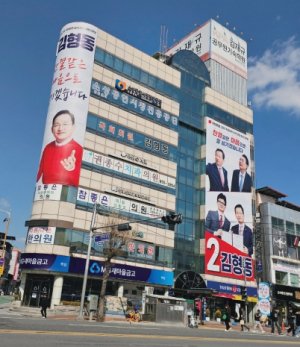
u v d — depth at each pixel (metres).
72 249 33.31
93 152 37.25
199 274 42.91
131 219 38.50
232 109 54.72
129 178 39.56
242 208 50.06
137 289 37.59
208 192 46.78
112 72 41.00
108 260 28.64
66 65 37.94
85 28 39.31
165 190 42.66
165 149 44.09
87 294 34.09
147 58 45.34
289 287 51.88
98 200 36.44
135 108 42.31
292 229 55.94
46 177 34.72
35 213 34.00
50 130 36.09
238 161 51.78
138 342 12.03
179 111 47.94
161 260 40.00
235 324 38.66
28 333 11.98
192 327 27.12
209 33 58.25
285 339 20.95
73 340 11.19
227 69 58.78
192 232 45.16
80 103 37.03
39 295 32.78
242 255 48.09
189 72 51.25
